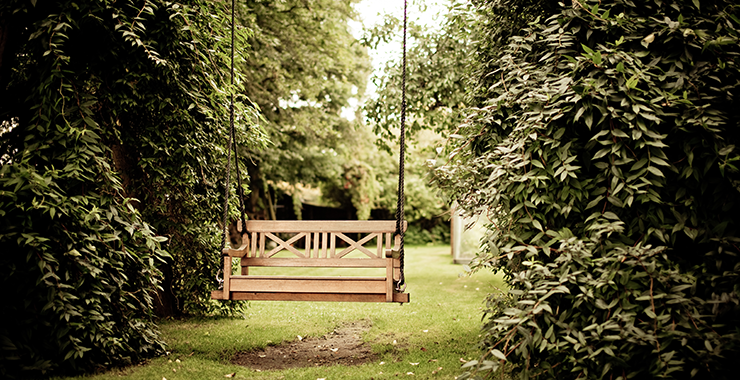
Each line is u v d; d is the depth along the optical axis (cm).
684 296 257
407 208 2300
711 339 240
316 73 1257
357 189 2003
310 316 586
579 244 270
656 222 274
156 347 394
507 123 353
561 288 264
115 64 381
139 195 494
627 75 287
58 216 308
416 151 2164
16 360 300
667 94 274
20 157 333
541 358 293
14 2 328
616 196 281
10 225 303
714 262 271
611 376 256
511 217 318
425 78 720
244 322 545
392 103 736
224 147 514
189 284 544
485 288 816
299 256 429
